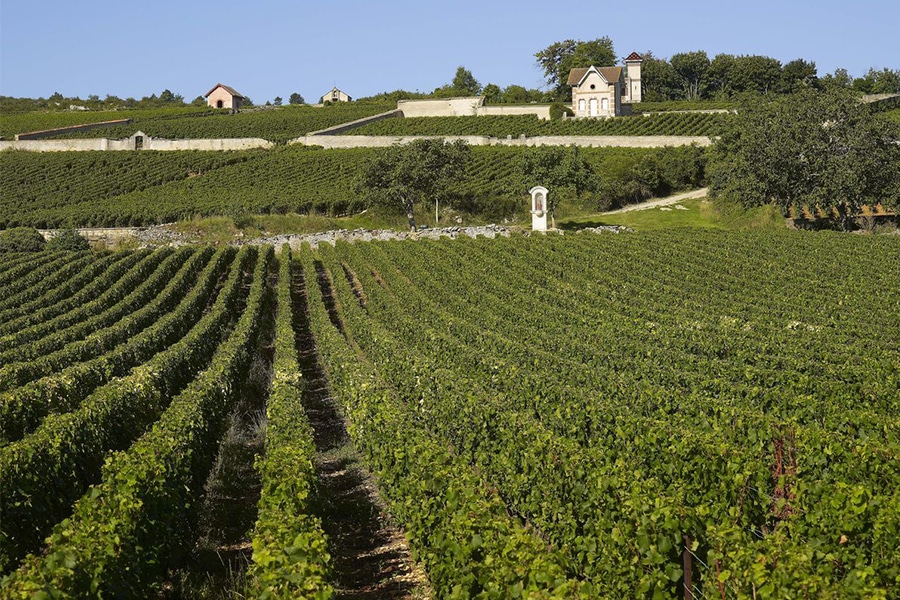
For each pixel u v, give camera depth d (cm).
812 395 1969
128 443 1917
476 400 1789
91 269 5034
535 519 1370
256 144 10112
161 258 5562
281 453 1423
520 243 5266
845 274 4119
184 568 1301
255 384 2716
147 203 7681
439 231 6094
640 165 7719
